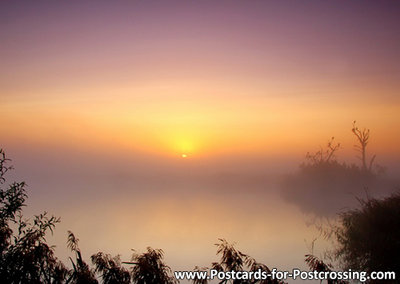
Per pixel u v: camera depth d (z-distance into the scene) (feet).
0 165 20.49
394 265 37.29
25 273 18.65
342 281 21.74
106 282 20.53
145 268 20.13
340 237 53.78
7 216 20.03
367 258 42.06
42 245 19.57
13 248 19.47
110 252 49.75
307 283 33.81
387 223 46.19
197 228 69.62
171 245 55.57
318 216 80.38
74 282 20.25
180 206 102.73
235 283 19.71
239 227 70.74
